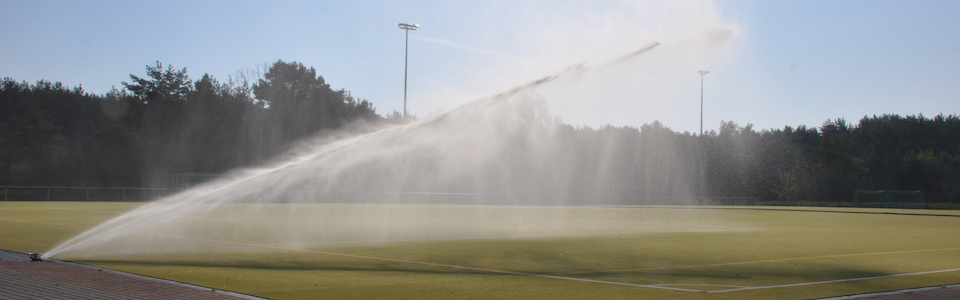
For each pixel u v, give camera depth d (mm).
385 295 7367
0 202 40188
